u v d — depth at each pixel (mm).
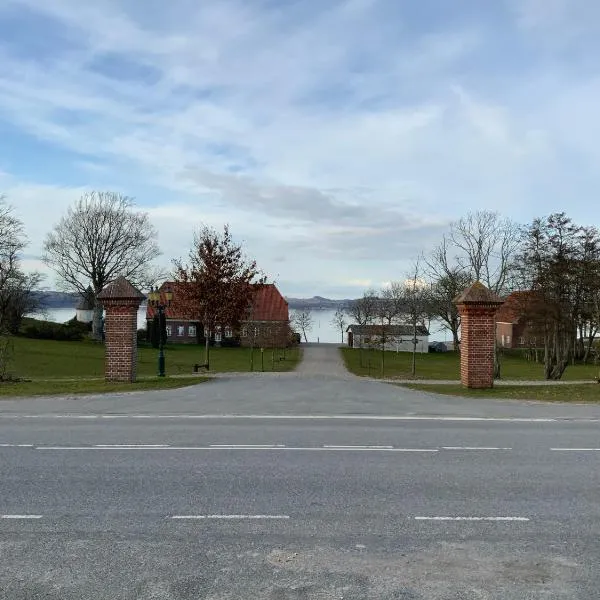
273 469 7969
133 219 75812
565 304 33188
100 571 4750
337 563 4934
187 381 20172
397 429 11133
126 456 8727
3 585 4512
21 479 7445
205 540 5410
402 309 72562
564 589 4504
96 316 63438
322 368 47562
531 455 8906
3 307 54312
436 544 5359
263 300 75438
